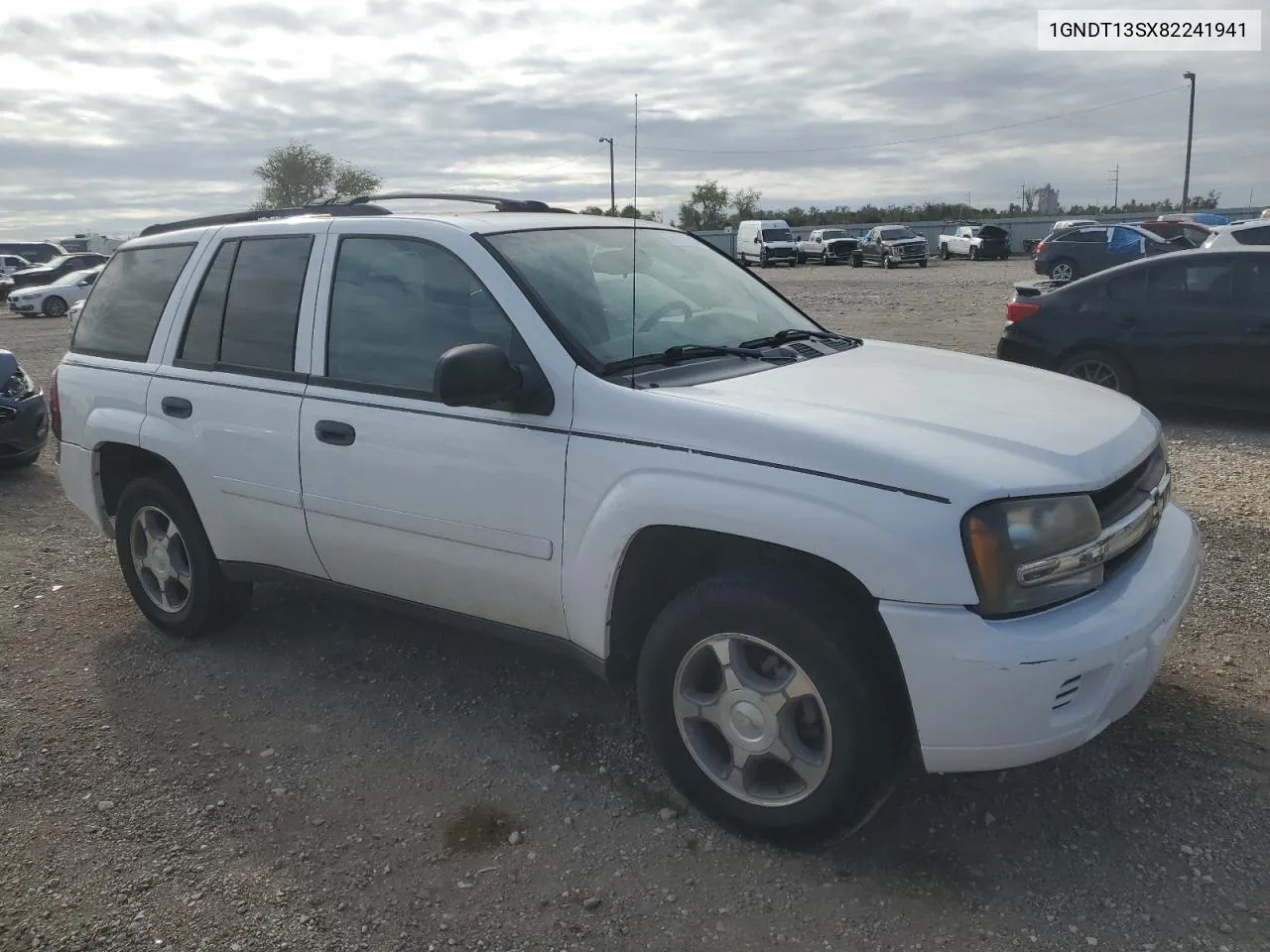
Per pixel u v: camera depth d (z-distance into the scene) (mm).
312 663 4336
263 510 4004
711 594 2891
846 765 2734
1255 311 8164
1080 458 2775
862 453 2650
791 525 2684
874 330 15891
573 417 3137
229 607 4539
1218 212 50688
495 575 3381
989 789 3219
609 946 2623
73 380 4727
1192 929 2582
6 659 4488
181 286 4387
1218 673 3879
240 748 3662
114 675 4297
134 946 2676
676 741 3074
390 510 3576
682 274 4020
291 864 2996
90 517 4812
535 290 3371
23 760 3615
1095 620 2627
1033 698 2531
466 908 2781
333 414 3695
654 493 2912
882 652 2721
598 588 3104
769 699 2852
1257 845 2895
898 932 2625
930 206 71188
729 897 2785
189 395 4191
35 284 34656
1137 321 8680
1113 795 3152
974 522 2539
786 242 45094
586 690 4004
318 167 58531
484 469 3301
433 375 3486
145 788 3414
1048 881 2791
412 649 4438
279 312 3980
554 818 3176
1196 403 8555
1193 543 3191
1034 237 54344
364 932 2701
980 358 4012
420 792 3340
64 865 3021
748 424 2820
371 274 3748
